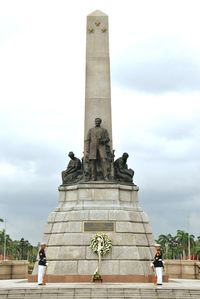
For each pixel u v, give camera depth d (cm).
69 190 3469
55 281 3105
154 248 3306
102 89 3650
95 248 3166
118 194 3391
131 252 3188
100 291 2506
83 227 3250
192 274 4219
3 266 4112
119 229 3247
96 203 3356
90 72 3678
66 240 3228
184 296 2503
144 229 3347
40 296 2488
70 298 2462
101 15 3775
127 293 2500
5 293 2517
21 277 4247
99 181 3422
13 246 14525
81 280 3102
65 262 3162
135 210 3391
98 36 3738
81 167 3575
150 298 2470
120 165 3547
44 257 2877
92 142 3488
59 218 3366
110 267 3138
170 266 4341
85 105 3625
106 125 3594
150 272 3180
